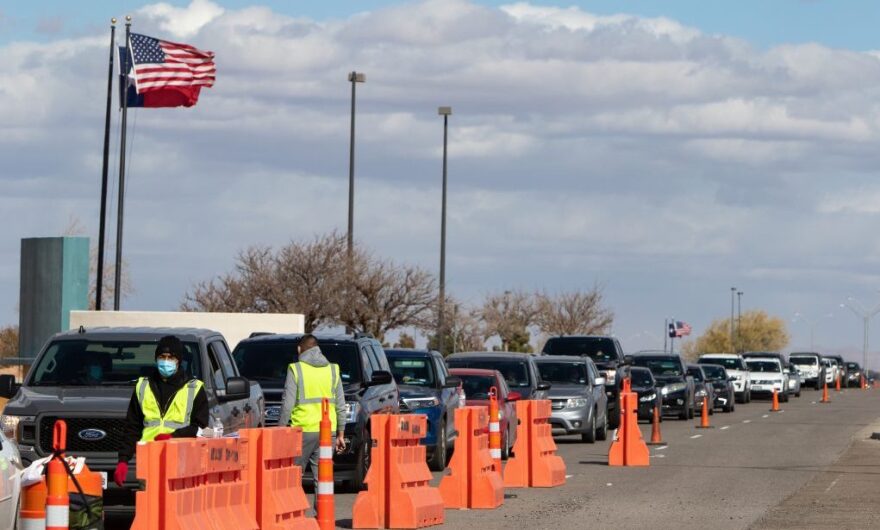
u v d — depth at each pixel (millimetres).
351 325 114625
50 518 19734
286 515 29297
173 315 78250
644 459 53281
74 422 32250
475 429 38719
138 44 72312
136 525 23922
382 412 44375
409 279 116312
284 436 29250
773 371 135250
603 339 87312
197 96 74125
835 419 95375
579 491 43219
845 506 38438
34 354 76250
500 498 39375
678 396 93562
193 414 28109
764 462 54969
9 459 26672
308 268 112438
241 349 46250
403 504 33938
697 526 34062
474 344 148625
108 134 75875
